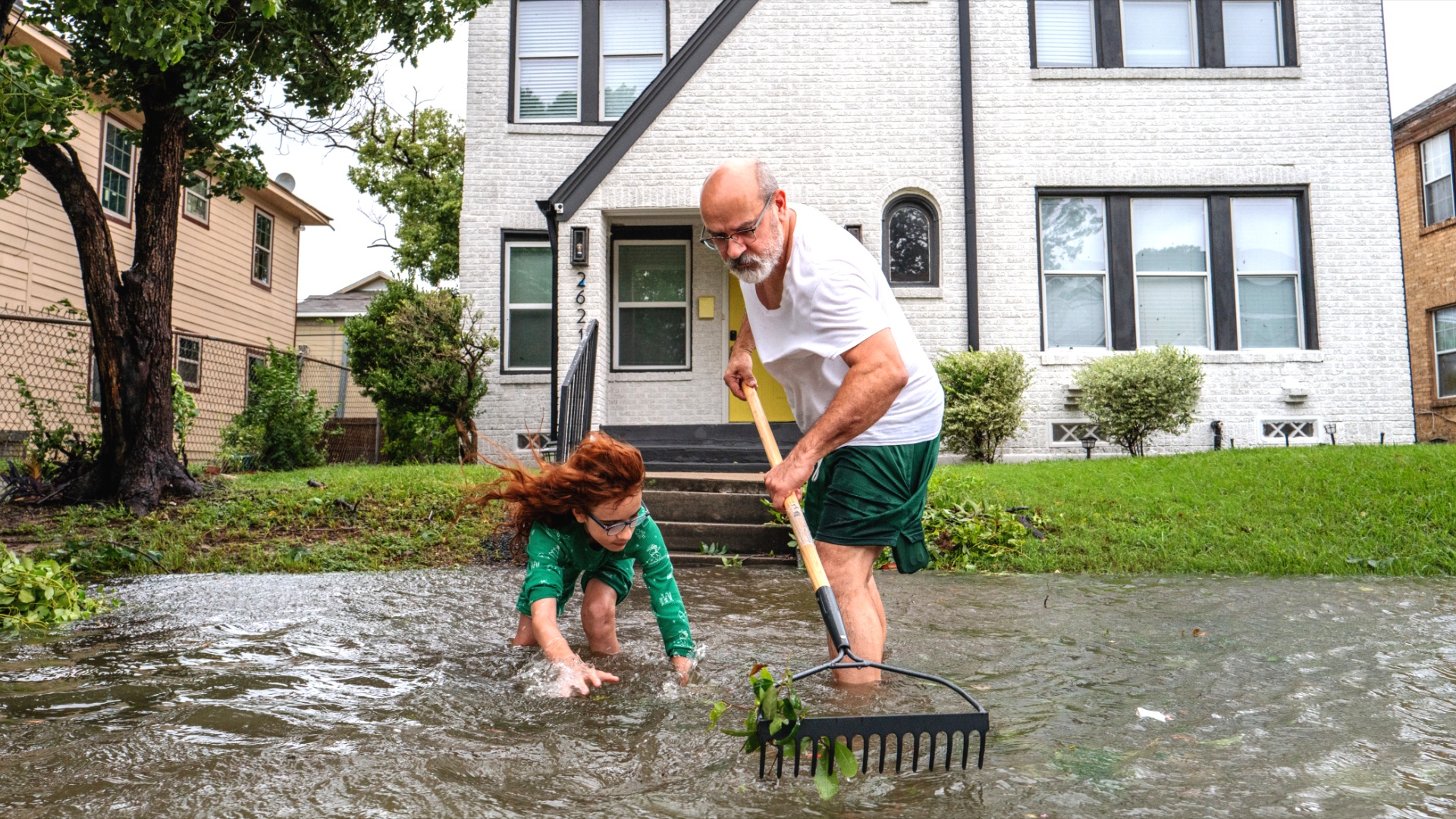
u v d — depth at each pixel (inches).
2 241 439.5
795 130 415.2
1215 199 422.6
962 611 161.9
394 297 488.1
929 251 420.8
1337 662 119.4
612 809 70.0
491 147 454.9
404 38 339.9
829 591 97.2
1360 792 72.7
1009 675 113.6
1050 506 265.7
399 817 68.1
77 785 74.5
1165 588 187.8
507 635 141.6
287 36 303.6
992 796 72.4
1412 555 214.2
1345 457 300.7
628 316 435.8
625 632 145.8
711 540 252.1
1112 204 422.9
